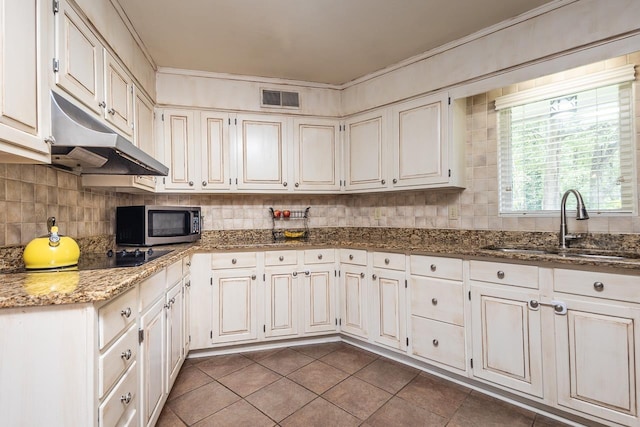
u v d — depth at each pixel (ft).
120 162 5.69
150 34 7.09
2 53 2.98
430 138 8.06
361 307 8.55
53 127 3.87
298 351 8.54
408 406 6.01
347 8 6.33
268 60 8.43
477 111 8.08
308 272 8.89
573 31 5.90
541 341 5.63
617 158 6.26
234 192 9.18
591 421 5.28
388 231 9.96
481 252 6.32
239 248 8.32
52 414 3.17
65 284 3.56
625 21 5.40
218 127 9.09
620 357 4.88
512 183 7.63
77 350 3.22
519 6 6.25
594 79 6.43
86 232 6.67
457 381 6.89
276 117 9.55
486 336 6.31
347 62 8.63
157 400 5.24
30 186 5.01
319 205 10.85
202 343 8.14
